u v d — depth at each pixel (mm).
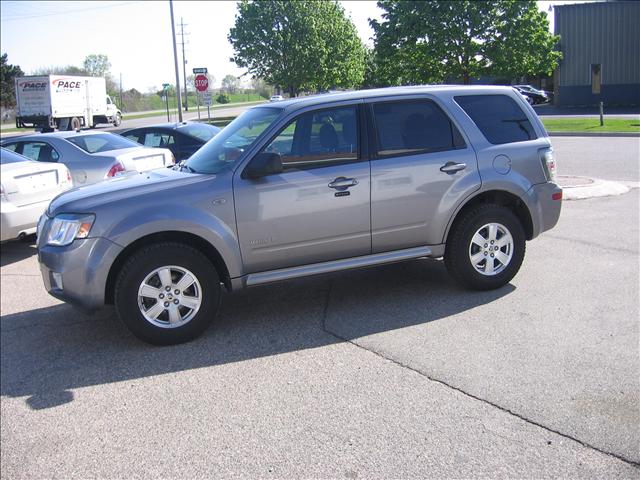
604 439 3324
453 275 5727
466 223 5551
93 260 4766
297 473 3199
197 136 12570
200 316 5008
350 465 3236
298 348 4773
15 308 6414
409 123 5504
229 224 4992
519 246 5746
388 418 3660
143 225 4781
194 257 4914
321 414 3760
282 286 6359
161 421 3822
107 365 4723
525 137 5840
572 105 41938
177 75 29891
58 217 4961
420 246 5586
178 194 4906
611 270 6223
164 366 4617
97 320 5824
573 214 8891
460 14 26312
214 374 4418
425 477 3098
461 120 5621
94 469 3381
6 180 8188
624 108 38281
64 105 40281
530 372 4121
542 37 26688
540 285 5867
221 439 3568
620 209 9062
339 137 5285
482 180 5551
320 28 42188
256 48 41500
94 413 3994
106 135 10945
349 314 5430
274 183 5070
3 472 3428
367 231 5355
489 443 3346
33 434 3803
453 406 3748
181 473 3277
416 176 5402
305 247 5227
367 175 5277
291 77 41906
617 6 40000
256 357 4660
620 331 4699
